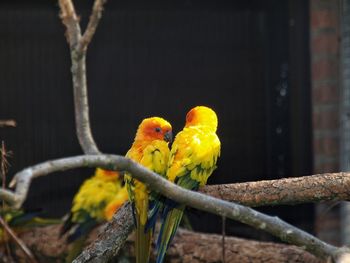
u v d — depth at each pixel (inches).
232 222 453.7
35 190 452.8
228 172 456.4
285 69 457.4
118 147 452.8
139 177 185.0
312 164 459.2
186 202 193.6
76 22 322.7
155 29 454.6
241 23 457.4
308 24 456.4
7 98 447.2
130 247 349.4
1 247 378.6
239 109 458.3
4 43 446.6
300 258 306.7
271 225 201.8
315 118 459.5
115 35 452.4
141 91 454.3
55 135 450.3
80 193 384.2
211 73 456.8
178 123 455.5
